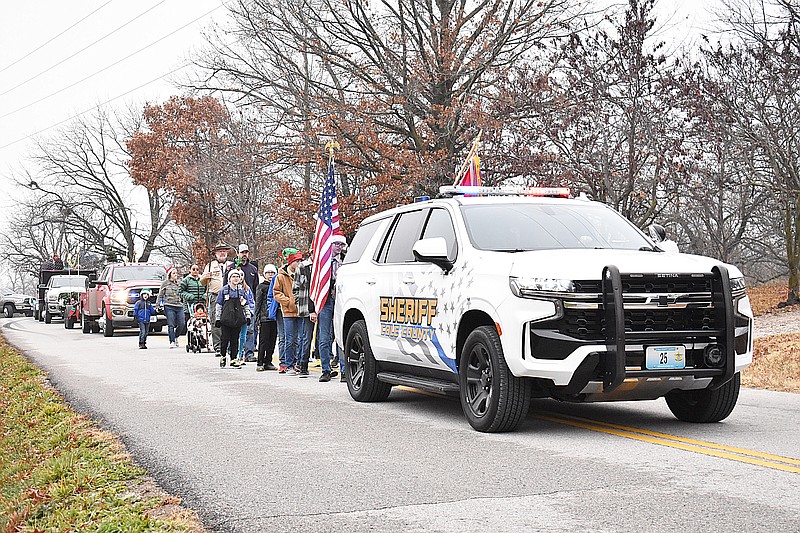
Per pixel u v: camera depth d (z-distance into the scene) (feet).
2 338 91.09
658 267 26.66
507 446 26.30
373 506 19.54
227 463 24.64
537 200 33.19
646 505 19.04
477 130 98.73
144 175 191.31
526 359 26.71
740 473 22.08
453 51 107.34
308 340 49.57
